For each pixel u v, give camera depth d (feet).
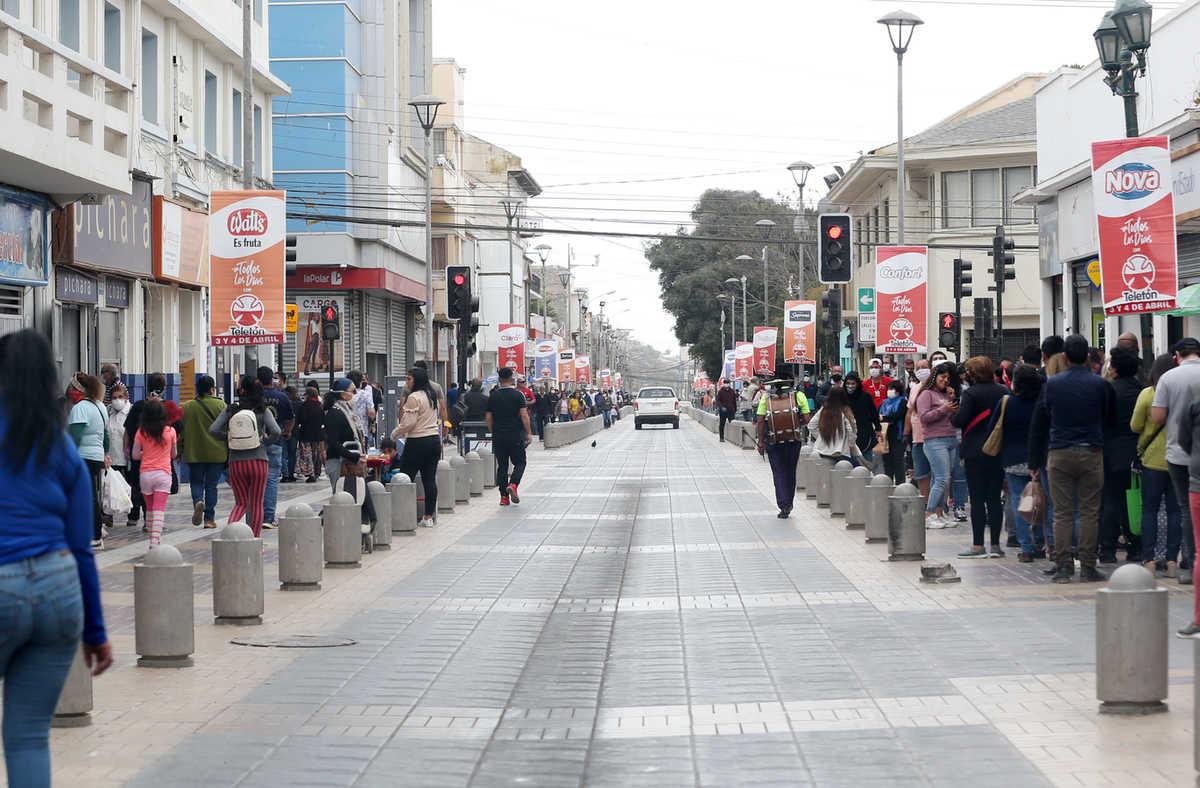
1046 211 98.99
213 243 62.95
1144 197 44.32
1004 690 26.50
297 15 145.18
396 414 115.44
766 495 79.41
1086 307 92.27
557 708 26.18
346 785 20.90
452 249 205.67
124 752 22.84
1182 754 21.47
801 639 32.73
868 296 116.88
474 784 20.99
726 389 166.30
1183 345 36.42
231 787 20.77
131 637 34.06
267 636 34.24
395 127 160.86
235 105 107.65
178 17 90.22
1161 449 39.29
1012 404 44.45
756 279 300.81
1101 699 24.32
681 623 35.63
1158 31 74.74
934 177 161.89
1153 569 40.75
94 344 78.43
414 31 187.21
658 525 62.44
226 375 88.94
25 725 16.33
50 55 61.05
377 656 31.50
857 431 68.18
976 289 159.63
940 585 40.75
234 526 36.27
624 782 21.02
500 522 64.80
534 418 169.78
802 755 22.30
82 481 16.99
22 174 62.54
